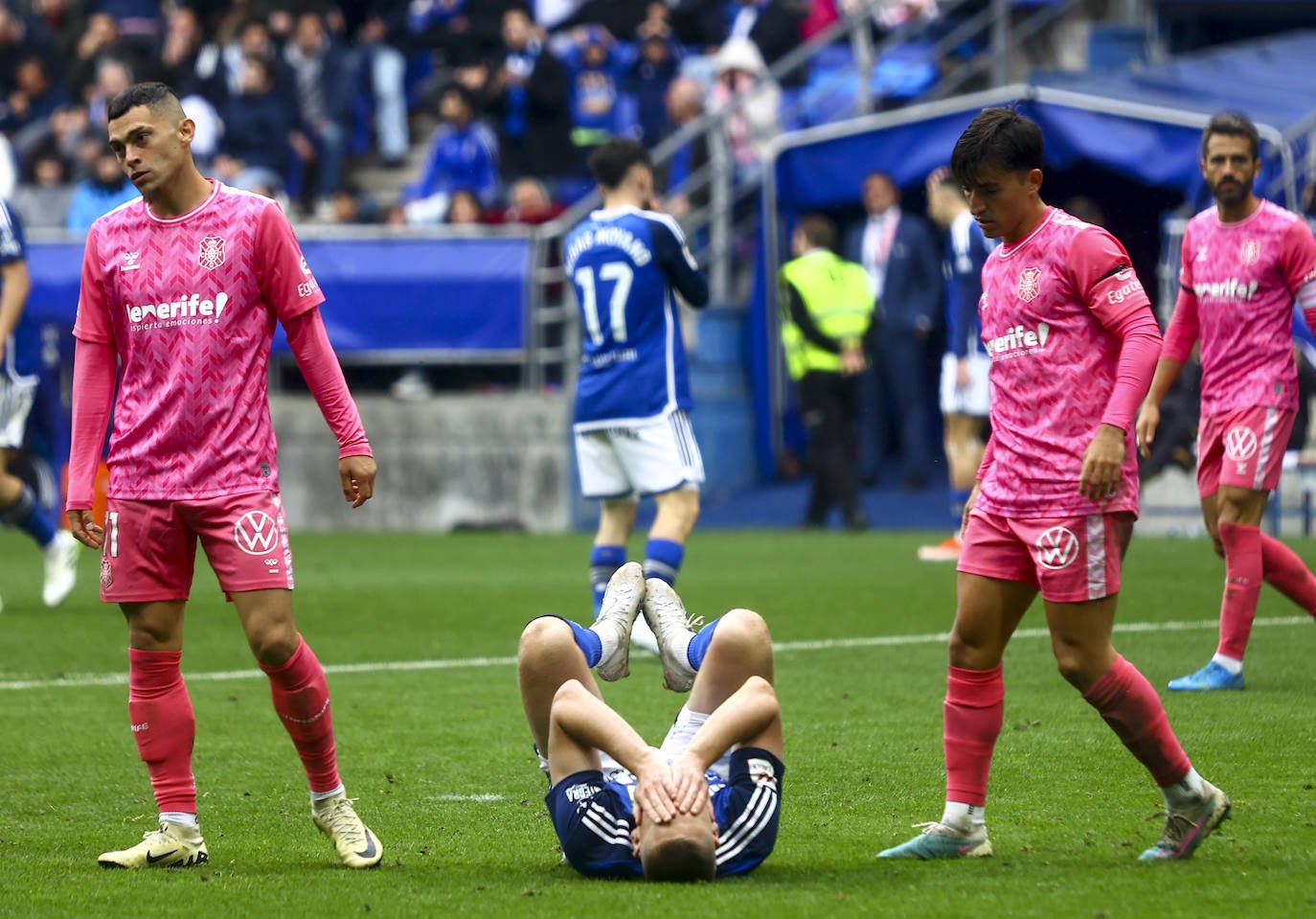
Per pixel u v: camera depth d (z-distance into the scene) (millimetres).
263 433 16906
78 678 29562
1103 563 16047
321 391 17094
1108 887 14711
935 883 14977
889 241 59188
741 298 66875
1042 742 22484
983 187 16312
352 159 75750
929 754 22125
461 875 15852
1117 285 15930
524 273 58719
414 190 67500
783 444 63281
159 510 16703
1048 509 16141
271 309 17031
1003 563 16484
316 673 16797
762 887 14703
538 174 68812
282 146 68875
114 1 77812
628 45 74875
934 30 74312
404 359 59375
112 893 15109
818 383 56406
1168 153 54938
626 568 16328
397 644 33375
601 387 31719
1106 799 19094
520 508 60406
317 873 16078
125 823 18781
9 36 74938
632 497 32344
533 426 60188
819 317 56125
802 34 71562
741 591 40438
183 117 16781
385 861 16688
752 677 15422
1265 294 25797
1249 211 25922
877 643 32531
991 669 16625
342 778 21109
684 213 63500
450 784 20734
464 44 74000
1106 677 16094
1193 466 54062
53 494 59625
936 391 66438
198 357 16609
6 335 34406
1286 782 19641
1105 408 16047
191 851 16672
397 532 59938
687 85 65812
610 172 32406
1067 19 73438
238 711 26219
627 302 31469
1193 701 25188
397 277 59031
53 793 20453
